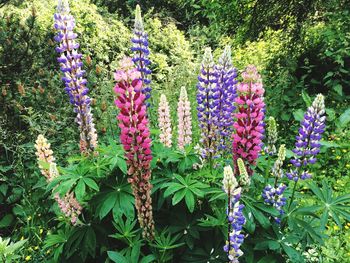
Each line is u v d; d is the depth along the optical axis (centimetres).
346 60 753
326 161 577
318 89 783
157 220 323
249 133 308
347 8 715
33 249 436
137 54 385
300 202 458
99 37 922
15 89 514
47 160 355
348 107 702
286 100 712
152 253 311
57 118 510
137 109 278
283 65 784
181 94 370
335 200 319
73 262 322
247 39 825
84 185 296
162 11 1218
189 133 378
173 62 947
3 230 489
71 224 329
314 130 306
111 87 573
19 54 509
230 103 354
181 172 319
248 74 300
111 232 321
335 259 394
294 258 291
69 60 361
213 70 342
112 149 325
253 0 762
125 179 314
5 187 480
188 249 309
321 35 752
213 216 312
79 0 971
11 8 785
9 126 493
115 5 1277
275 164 312
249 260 301
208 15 790
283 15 789
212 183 326
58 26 355
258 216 293
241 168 288
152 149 343
